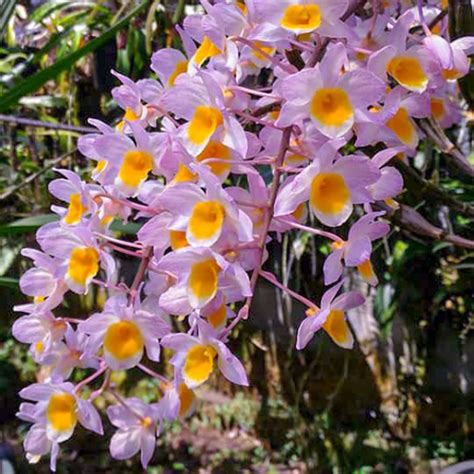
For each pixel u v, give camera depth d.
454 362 1.24
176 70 0.46
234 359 0.38
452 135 0.94
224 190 0.37
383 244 1.17
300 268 1.29
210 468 1.36
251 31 0.41
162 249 0.41
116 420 0.46
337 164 0.37
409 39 0.43
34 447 0.45
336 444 1.31
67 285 0.43
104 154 0.42
